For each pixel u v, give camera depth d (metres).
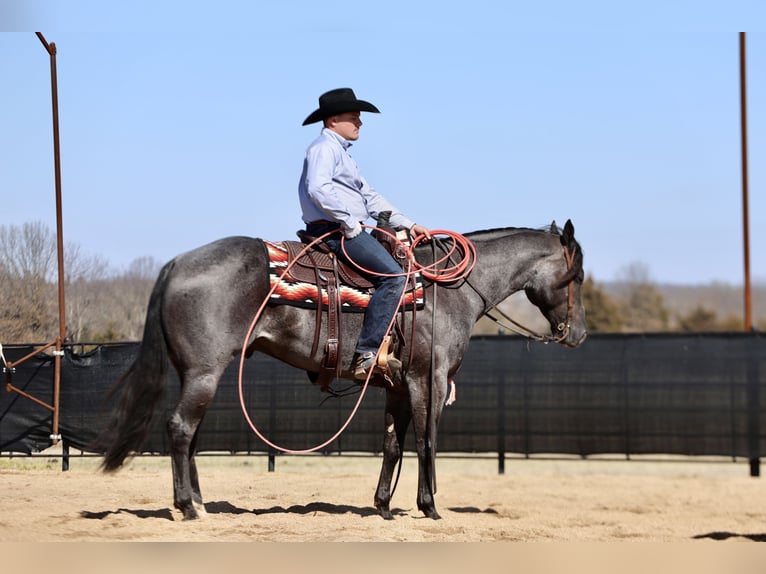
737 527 9.38
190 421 7.64
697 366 13.54
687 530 9.09
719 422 13.47
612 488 12.27
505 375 13.61
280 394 13.27
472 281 8.85
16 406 12.85
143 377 7.63
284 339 8.00
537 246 9.19
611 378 13.55
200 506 8.30
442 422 13.64
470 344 13.70
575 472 14.10
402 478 12.70
